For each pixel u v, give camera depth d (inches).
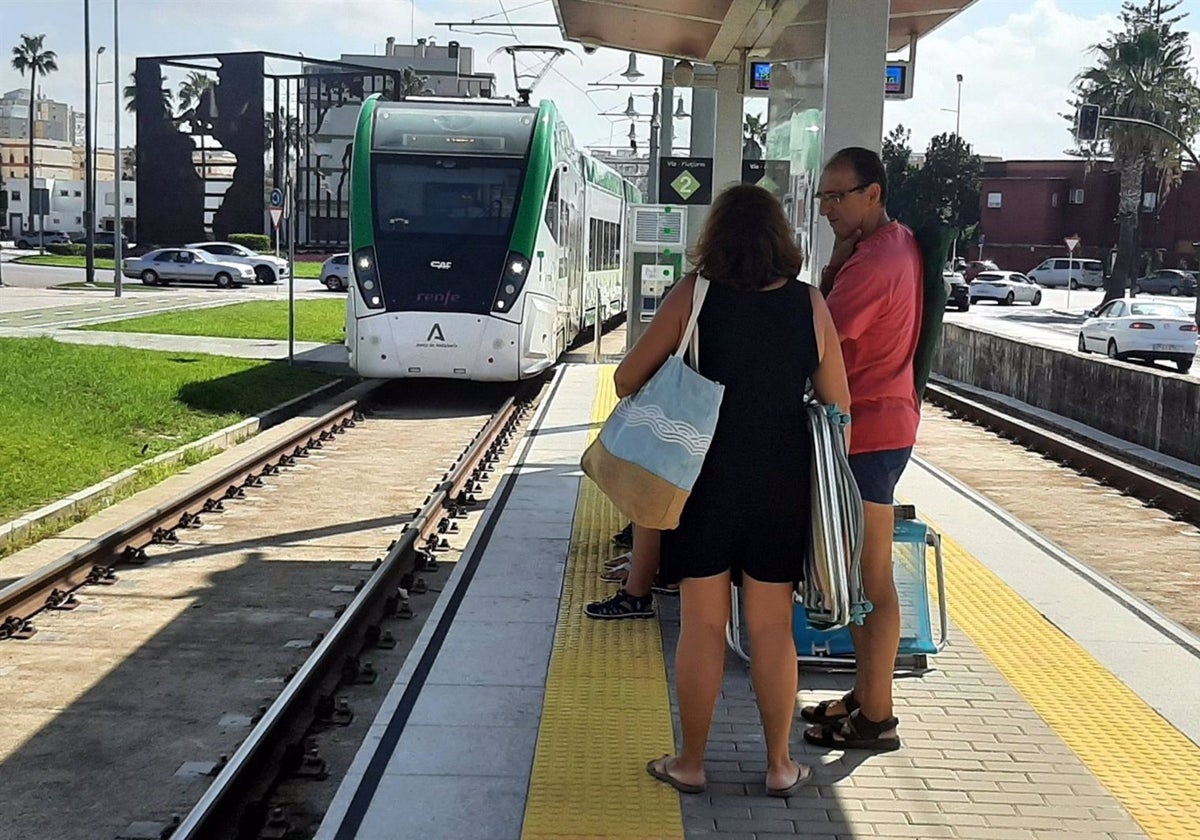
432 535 392.2
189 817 181.8
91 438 528.1
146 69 3038.9
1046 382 775.7
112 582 340.2
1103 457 538.6
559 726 200.5
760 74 560.4
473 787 177.8
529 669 227.3
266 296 1792.6
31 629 295.1
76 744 235.0
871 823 169.2
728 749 193.5
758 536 168.4
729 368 166.4
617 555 312.5
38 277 2087.8
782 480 167.2
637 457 161.9
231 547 383.9
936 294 191.6
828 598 166.4
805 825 167.9
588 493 395.5
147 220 3093.0
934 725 205.2
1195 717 210.5
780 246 169.2
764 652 173.0
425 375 692.1
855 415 187.3
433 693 214.7
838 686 223.3
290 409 684.1
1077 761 191.3
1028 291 2480.3
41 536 387.9
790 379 167.5
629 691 216.4
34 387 629.6
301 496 467.8
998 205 3501.5
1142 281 2635.3
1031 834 166.9
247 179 3090.6
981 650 244.8
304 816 201.2
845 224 191.9
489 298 689.6
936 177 3444.9
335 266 2041.1
